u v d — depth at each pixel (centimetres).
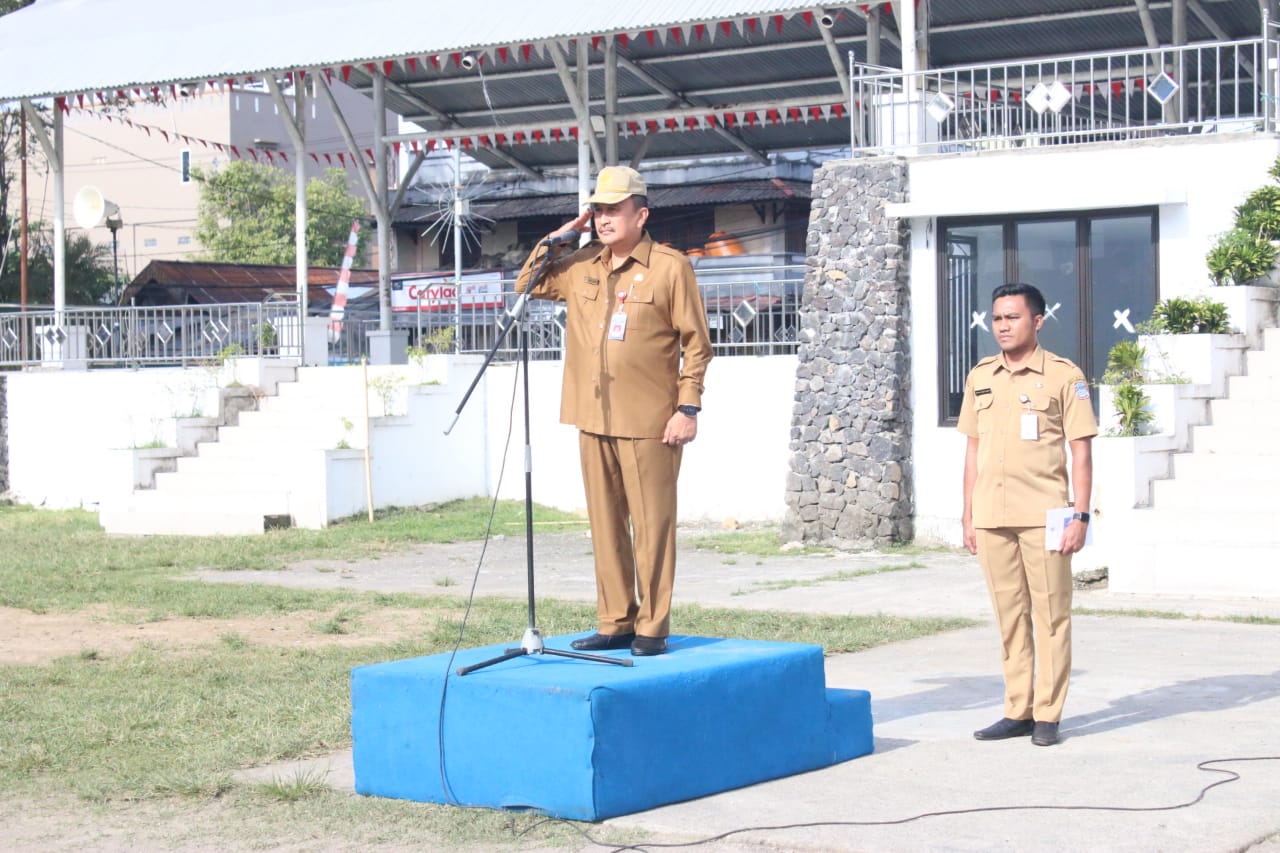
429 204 3038
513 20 1827
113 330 2069
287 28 2020
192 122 4759
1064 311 1457
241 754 675
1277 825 523
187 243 4878
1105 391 1240
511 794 568
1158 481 1188
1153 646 916
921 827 530
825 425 1511
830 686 807
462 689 581
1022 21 1859
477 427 1917
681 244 2862
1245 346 1313
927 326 1498
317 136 4641
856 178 1512
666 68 2105
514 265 3006
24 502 2084
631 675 573
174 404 1953
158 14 2264
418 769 594
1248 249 1329
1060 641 659
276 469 1788
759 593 1198
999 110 1719
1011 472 659
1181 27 1728
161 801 607
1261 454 1208
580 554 1502
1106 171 1415
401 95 2238
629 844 524
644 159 2631
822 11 1655
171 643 991
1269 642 923
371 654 928
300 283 1992
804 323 1530
